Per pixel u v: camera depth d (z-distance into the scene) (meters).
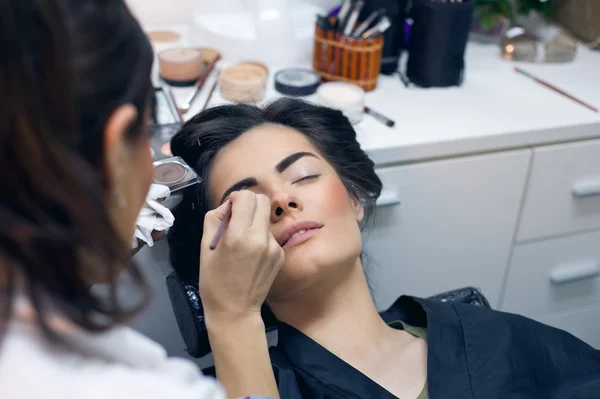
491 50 1.50
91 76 0.38
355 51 1.24
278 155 0.88
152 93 0.45
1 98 0.35
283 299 0.89
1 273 0.37
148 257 1.08
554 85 1.35
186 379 0.44
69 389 0.37
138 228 0.80
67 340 0.39
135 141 0.44
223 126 0.93
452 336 0.89
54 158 0.36
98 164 0.40
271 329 1.04
